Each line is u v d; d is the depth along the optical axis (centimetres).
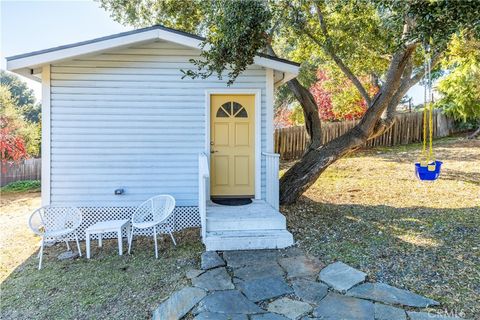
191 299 282
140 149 533
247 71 549
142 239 506
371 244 393
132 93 529
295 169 612
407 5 238
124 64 527
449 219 469
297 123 1560
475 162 870
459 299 262
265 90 552
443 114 1331
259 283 305
